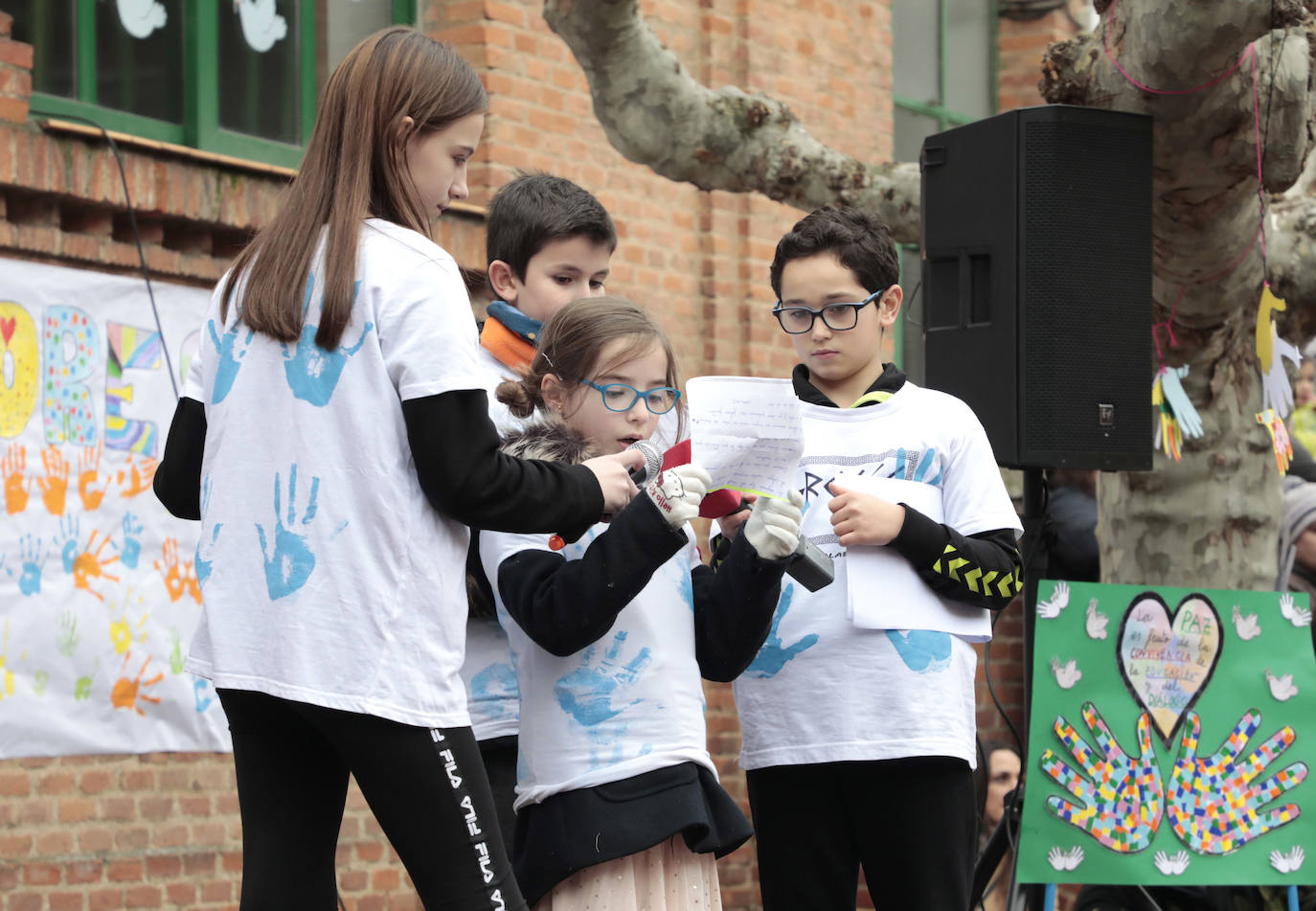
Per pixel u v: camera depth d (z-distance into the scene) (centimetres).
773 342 821
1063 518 741
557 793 273
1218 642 432
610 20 545
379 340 239
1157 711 424
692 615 290
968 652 339
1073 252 472
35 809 529
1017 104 1023
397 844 237
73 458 542
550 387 291
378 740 232
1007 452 469
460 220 664
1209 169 500
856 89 889
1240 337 557
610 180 755
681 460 288
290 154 659
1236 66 480
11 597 522
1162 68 476
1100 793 418
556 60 732
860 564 328
